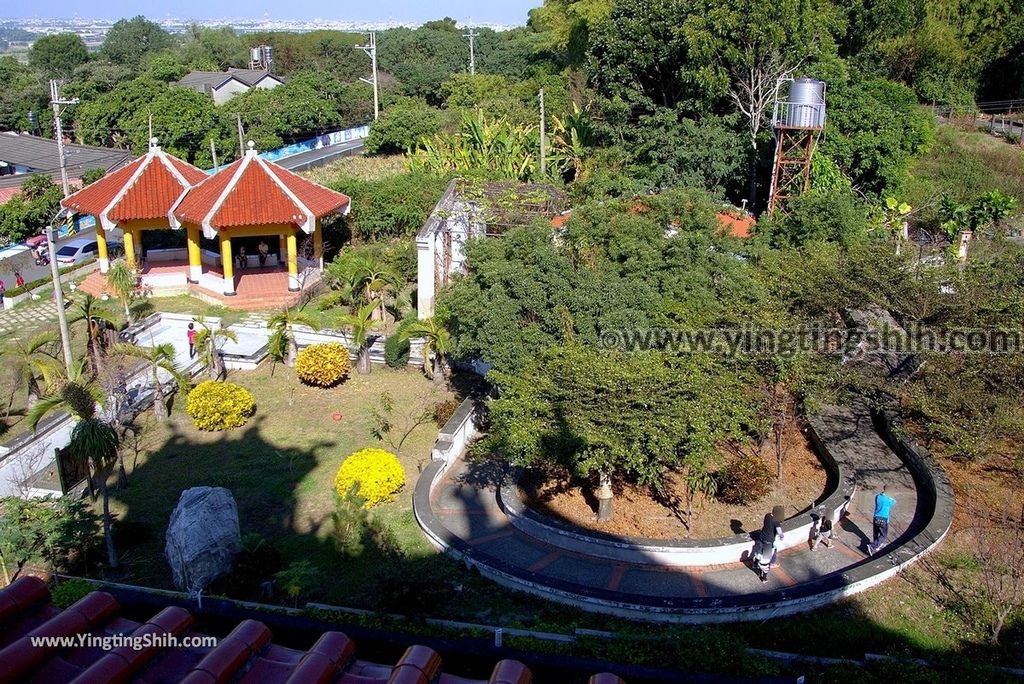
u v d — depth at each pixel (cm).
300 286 3606
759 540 1750
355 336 2753
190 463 2252
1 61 9338
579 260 2269
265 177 3497
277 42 10756
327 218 4116
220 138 6469
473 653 1418
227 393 2453
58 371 2509
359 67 9706
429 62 9456
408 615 1554
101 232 3731
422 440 2378
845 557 1806
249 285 3634
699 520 1955
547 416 1823
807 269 2430
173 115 6169
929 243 3828
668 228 2445
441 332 2648
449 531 1888
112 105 6900
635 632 1528
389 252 3625
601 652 1416
